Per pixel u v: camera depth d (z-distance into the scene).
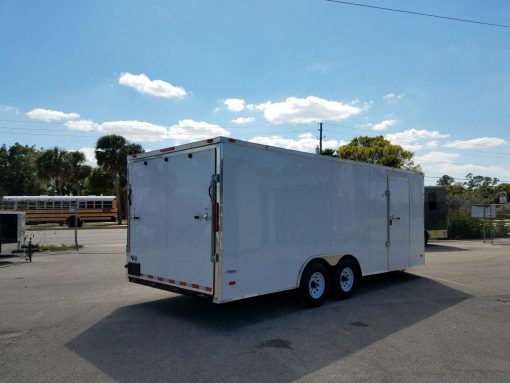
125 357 5.02
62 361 4.89
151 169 7.36
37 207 39.00
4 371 4.60
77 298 8.14
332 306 7.60
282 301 7.93
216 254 6.07
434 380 4.40
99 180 43.25
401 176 9.95
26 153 57.12
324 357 5.06
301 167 7.33
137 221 7.66
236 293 6.22
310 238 7.46
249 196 6.44
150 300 7.99
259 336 5.84
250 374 4.54
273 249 6.79
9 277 10.55
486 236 26.16
